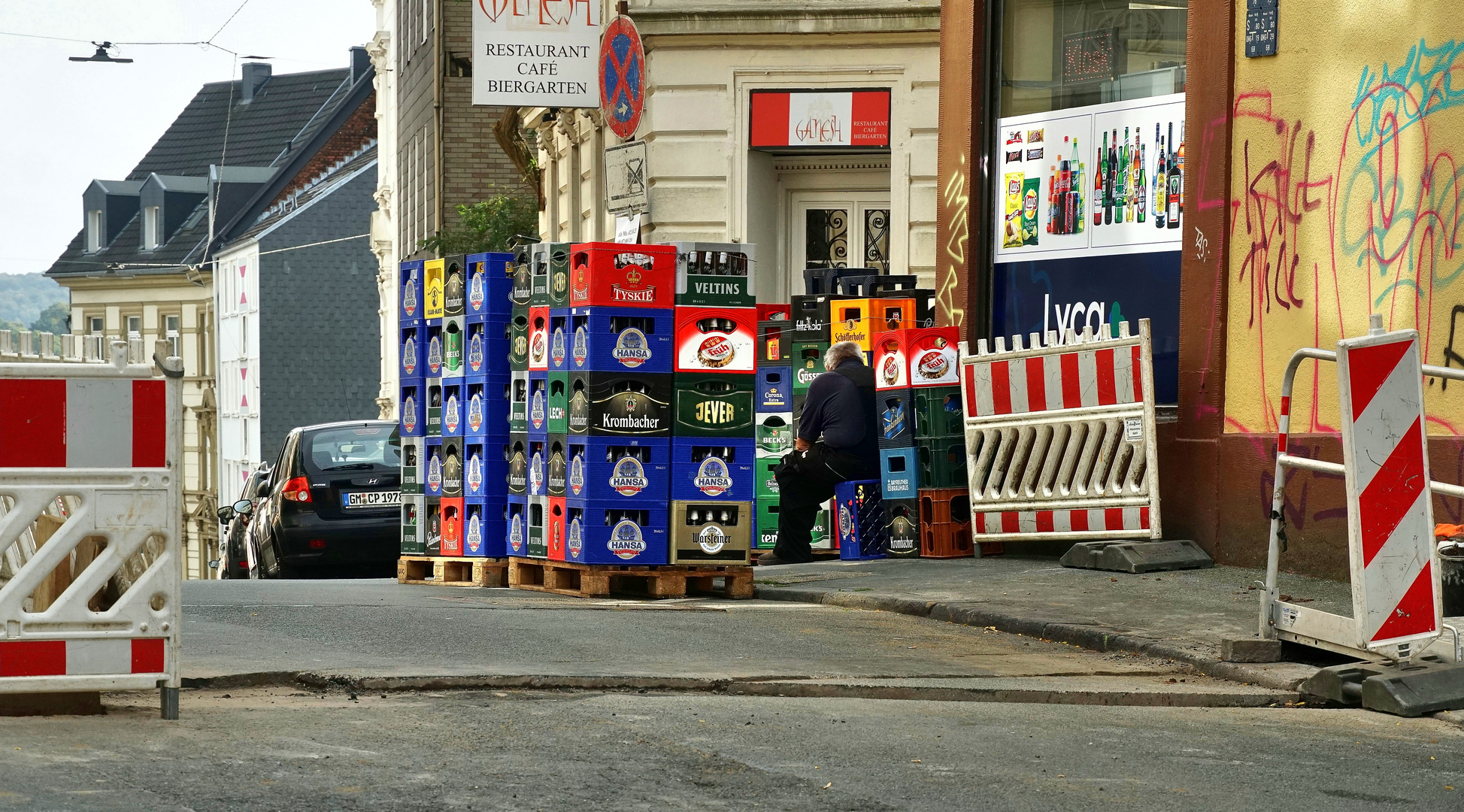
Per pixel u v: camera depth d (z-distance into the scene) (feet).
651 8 62.64
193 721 20.47
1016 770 18.95
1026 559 41.24
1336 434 35.73
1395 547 24.61
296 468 55.21
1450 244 33.94
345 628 29.71
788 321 47.32
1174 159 40.45
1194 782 18.65
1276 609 26.35
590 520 37.22
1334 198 36.37
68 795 16.29
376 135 199.00
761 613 33.53
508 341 41.57
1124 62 41.83
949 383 42.75
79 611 19.98
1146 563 36.91
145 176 227.81
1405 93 34.96
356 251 185.47
